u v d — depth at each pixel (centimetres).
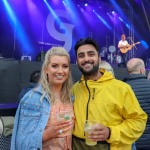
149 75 338
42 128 155
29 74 362
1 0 863
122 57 879
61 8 959
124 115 173
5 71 343
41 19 924
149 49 1078
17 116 163
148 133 230
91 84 177
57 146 160
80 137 169
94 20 1060
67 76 175
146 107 231
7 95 342
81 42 182
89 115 169
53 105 166
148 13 1075
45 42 923
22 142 153
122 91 172
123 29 1084
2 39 888
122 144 169
